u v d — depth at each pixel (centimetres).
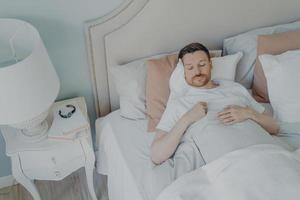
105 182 210
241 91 170
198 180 135
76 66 181
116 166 168
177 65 168
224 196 127
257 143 142
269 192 123
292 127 168
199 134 149
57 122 165
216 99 162
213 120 152
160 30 181
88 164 172
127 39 177
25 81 132
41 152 159
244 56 192
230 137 144
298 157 138
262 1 195
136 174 152
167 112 161
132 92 176
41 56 138
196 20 186
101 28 169
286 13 206
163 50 189
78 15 166
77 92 191
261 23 204
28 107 137
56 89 149
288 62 173
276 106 175
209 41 197
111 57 180
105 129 183
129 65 178
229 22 195
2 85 128
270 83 176
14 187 208
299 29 193
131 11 169
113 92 193
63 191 205
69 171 171
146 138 169
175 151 154
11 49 160
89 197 203
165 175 145
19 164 160
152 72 173
